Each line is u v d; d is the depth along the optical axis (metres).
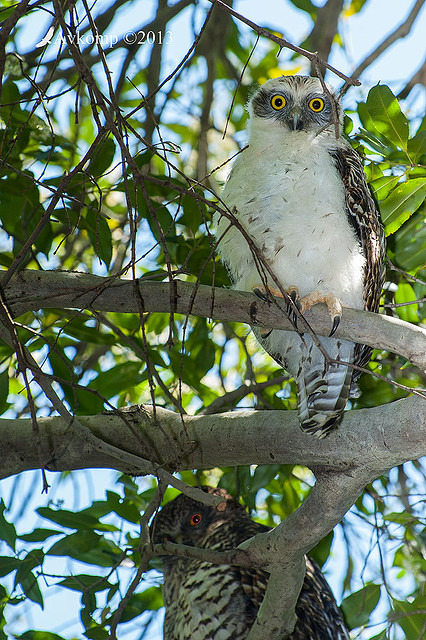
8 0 12.06
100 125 5.30
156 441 8.23
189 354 10.98
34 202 9.33
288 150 8.15
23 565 8.03
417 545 10.42
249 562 6.88
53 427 8.62
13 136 9.13
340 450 6.50
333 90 9.62
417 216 9.80
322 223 7.67
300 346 8.34
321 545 10.86
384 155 8.77
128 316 12.17
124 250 11.60
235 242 8.10
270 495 12.38
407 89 12.00
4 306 5.43
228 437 7.73
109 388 10.23
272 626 7.68
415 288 9.83
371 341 6.60
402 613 8.17
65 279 7.06
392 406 6.40
